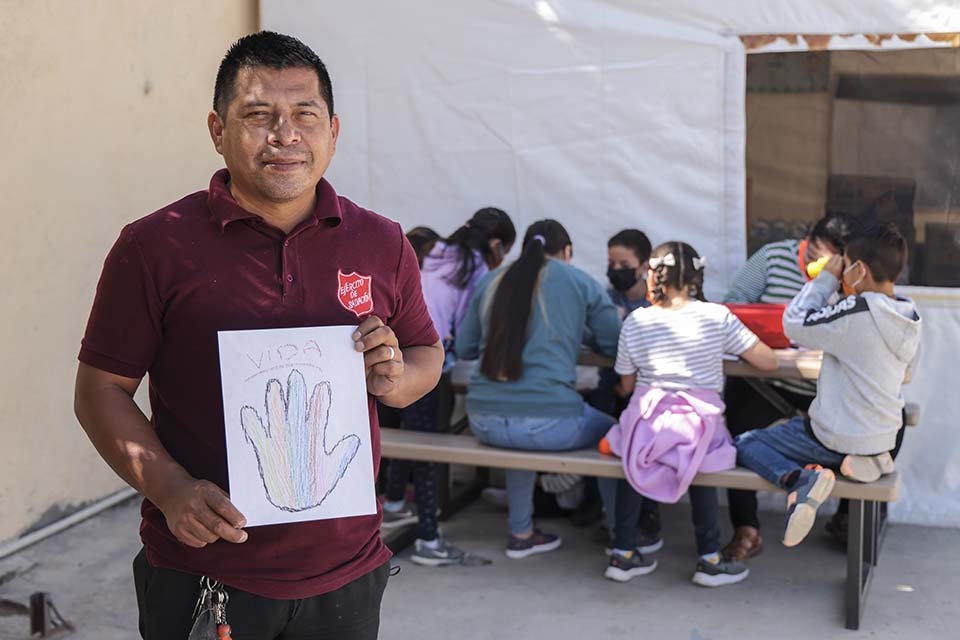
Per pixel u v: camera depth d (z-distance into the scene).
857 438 3.83
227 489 1.90
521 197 5.45
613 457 4.32
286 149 1.87
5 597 4.14
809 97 4.99
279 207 1.94
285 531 1.92
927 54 4.80
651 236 5.28
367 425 1.92
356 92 5.65
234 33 5.90
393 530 4.93
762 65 5.03
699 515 4.29
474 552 4.73
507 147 5.43
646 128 5.20
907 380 4.06
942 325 4.90
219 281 1.90
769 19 4.98
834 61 4.94
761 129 5.08
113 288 1.90
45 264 4.68
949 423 4.95
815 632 3.89
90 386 1.91
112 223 5.07
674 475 4.12
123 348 1.91
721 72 5.06
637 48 5.17
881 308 3.77
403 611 4.09
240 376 1.85
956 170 4.83
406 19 5.50
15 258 4.52
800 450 4.02
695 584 4.36
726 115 5.08
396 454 4.47
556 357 4.41
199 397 1.90
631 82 5.20
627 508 4.33
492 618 4.03
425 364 2.20
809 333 3.92
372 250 2.04
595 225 5.35
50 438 4.79
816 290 4.04
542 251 4.50
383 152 5.65
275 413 1.87
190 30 5.52
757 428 4.79
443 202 5.59
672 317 4.25
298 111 1.88
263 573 1.92
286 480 1.87
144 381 5.61
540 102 5.35
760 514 5.25
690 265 4.24
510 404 4.38
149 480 1.82
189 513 1.75
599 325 4.50
